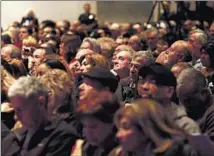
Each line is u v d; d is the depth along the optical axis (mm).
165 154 3660
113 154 3945
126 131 3615
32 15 19469
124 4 21953
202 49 7422
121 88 6625
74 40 10555
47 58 7094
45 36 13977
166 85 4926
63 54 10539
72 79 6203
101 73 4801
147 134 3611
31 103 4387
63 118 4777
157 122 3633
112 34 16484
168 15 17125
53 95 4918
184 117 4809
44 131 4551
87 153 4270
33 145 4562
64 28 18391
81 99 4320
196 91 5273
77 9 24047
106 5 22188
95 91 4461
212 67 7383
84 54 7305
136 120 3596
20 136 4707
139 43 11711
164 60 8094
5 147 4738
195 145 3914
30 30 16891
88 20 19188
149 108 3650
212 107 5359
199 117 5352
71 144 4543
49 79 5008
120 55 7590
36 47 10484
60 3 24047
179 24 16250
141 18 21922
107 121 3920
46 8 24031
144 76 4984
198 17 17156
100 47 9219
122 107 3789
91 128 3938
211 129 5250
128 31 15617
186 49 8070
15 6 23578
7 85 5633
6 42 12078
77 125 4824
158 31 14234
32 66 8438
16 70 6703
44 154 4512
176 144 3699
